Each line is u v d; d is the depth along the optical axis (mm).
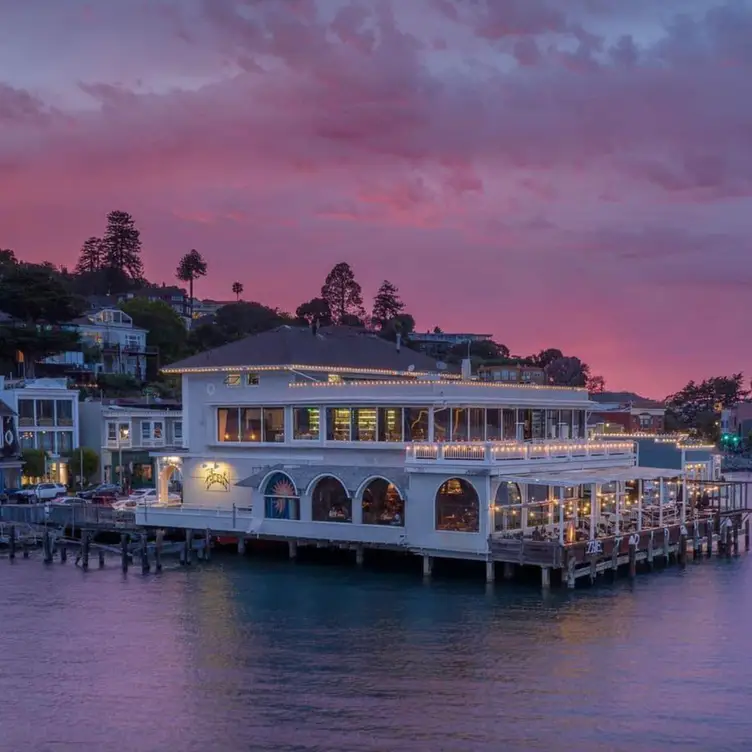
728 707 35344
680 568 60656
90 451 98188
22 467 91375
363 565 59625
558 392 70688
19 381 100750
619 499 59062
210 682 37969
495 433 65062
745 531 70562
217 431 70938
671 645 42656
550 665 39812
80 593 53625
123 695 36656
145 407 110625
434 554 55594
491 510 54156
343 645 42719
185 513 66062
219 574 58000
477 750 31547
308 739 32406
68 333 119062
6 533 69125
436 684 37531
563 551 52156
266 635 44438
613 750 31641
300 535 60719
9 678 38781
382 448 62969
